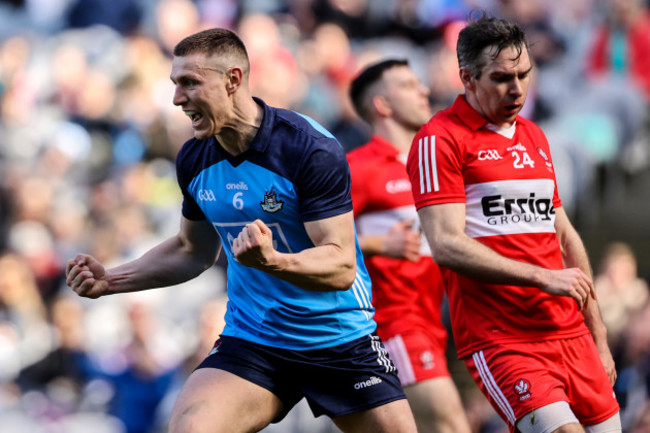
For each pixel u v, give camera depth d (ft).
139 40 158.71
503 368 50.39
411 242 61.52
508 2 159.02
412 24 164.66
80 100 151.02
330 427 92.38
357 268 49.39
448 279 53.16
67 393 107.86
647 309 95.81
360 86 68.49
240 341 48.60
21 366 110.93
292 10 169.78
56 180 138.72
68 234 129.29
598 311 53.52
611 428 51.96
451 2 161.48
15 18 177.58
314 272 44.73
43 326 115.44
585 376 51.29
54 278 124.57
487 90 50.11
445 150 50.34
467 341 52.03
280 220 46.96
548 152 52.70
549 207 51.85
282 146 46.42
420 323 64.95
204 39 45.42
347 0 171.12
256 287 48.32
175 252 51.49
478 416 96.99
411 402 64.39
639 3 162.71
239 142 46.68
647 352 93.61
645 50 149.07
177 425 45.50
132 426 103.35
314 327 47.93
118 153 145.18
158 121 143.64
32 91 157.28
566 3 169.48
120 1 173.06
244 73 46.11
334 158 46.24
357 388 48.44
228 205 47.44
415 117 67.41
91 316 114.21
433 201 50.24
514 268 48.44
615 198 142.72
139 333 104.94
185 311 113.29
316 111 140.87
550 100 143.23
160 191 136.15
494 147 50.93
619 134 140.15
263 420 48.16
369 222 66.49
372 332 49.83
